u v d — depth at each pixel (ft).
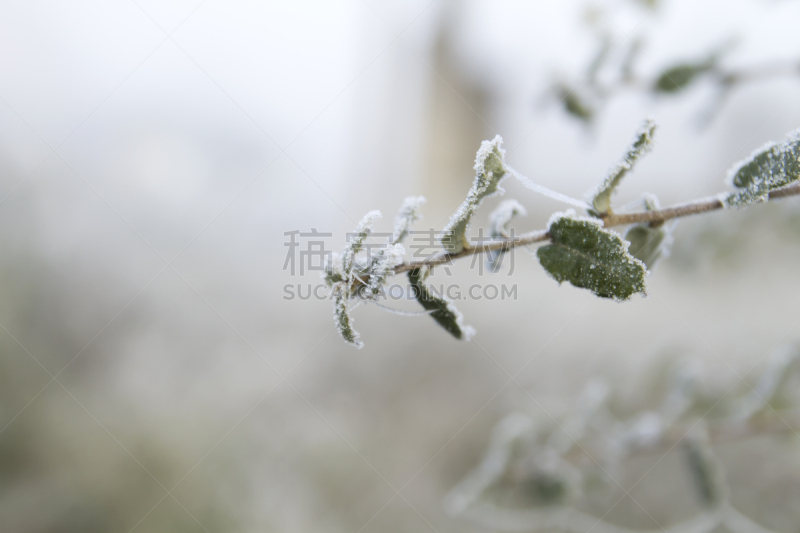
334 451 3.68
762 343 2.60
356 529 3.27
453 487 3.59
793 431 1.59
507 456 2.07
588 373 3.54
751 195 1.10
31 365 3.60
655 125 1.11
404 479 3.61
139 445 3.27
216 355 4.18
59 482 3.14
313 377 4.26
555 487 1.98
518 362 4.03
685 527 1.80
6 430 3.20
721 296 2.90
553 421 2.21
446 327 1.13
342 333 1.11
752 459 2.70
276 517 3.20
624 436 1.92
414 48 5.31
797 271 2.39
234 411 3.71
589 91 1.43
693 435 1.69
